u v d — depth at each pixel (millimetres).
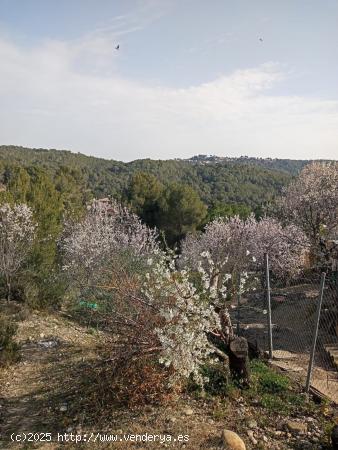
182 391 6711
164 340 5883
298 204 21188
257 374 7336
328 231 19750
